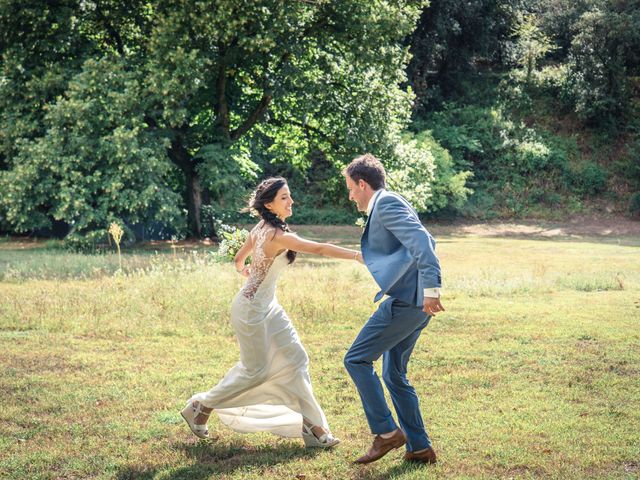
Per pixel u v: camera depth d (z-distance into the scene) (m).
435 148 34.34
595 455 4.53
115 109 20.67
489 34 43.16
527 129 40.09
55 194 20.78
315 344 8.09
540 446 4.70
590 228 34.59
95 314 9.57
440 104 41.50
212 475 4.24
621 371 6.84
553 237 31.83
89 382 6.33
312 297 10.95
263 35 21.11
